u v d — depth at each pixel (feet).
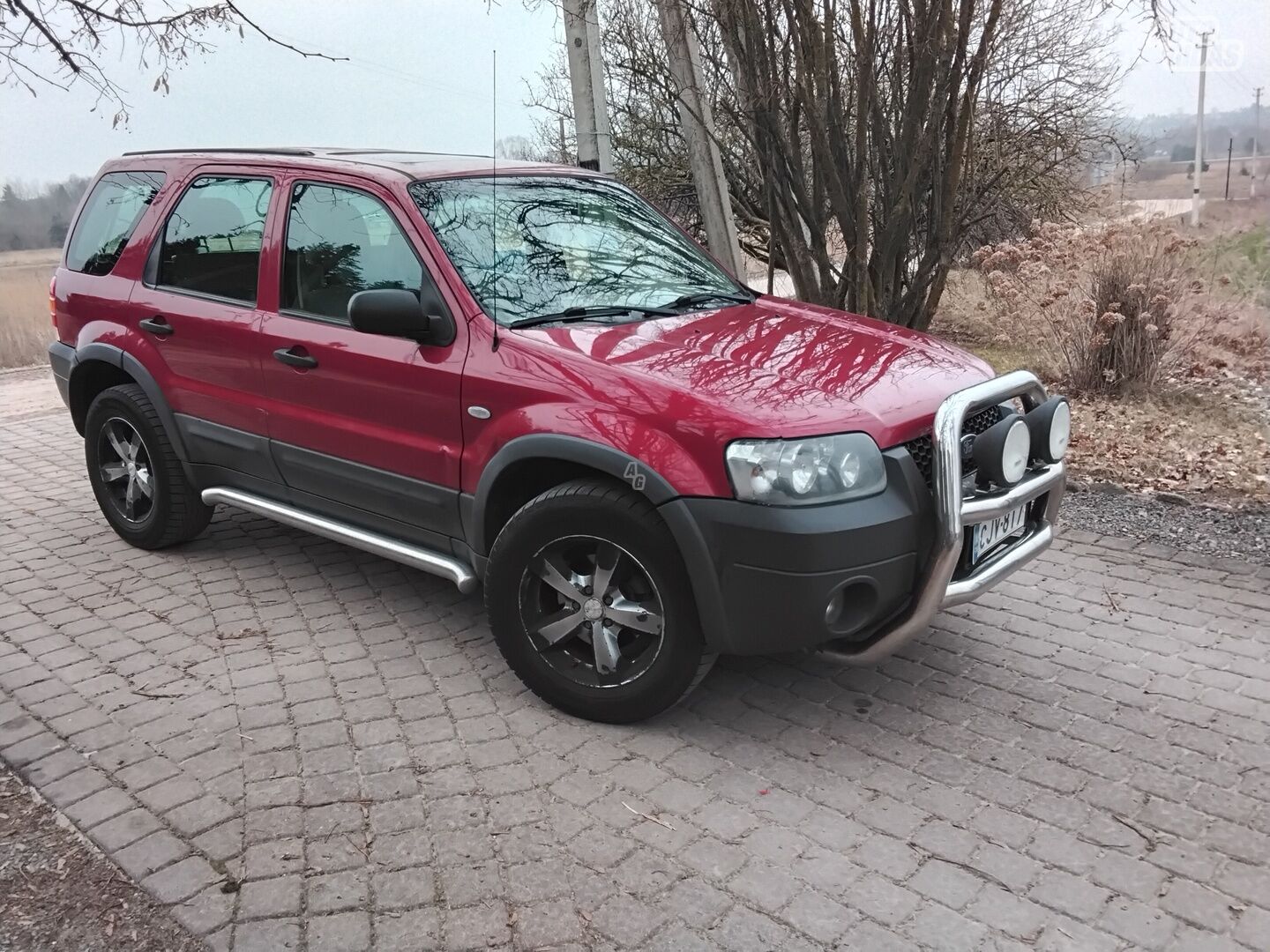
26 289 40.42
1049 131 35.86
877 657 10.69
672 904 8.59
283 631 13.88
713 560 10.09
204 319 14.57
